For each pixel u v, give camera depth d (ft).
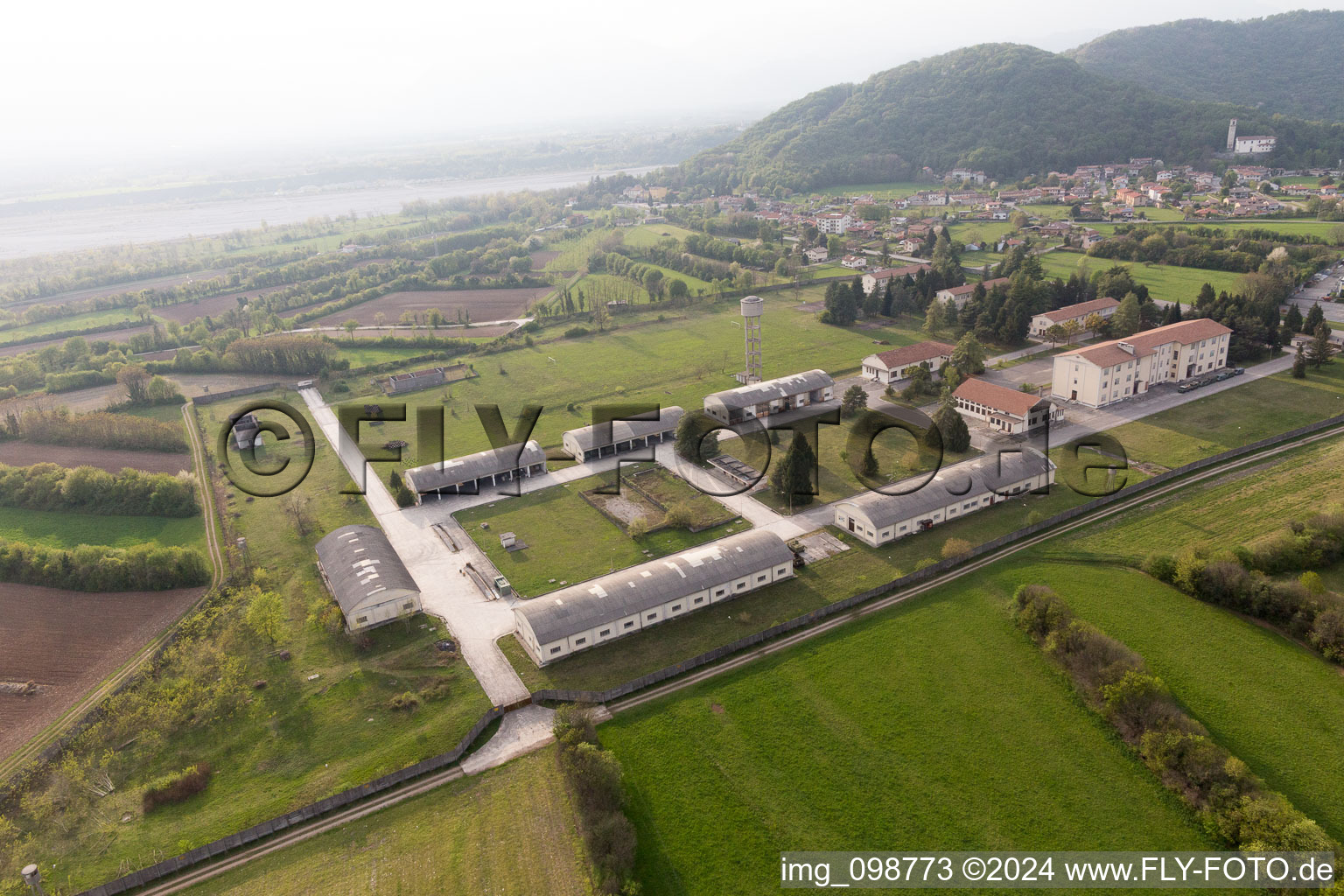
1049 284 648.79
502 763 222.48
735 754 221.05
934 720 229.25
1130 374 458.91
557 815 203.51
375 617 285.64
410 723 238.07
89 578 319.88
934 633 267.59
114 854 198.18
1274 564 283.38
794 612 283.79
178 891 188.44
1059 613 255.50
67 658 281.54
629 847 186.80
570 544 337.31
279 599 285.02
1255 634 256.52
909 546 321.73
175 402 547.08
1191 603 274.36
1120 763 210.79
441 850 195.21
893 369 514.68
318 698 251.19
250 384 583.99
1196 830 190.60
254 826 202.28
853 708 235.81
